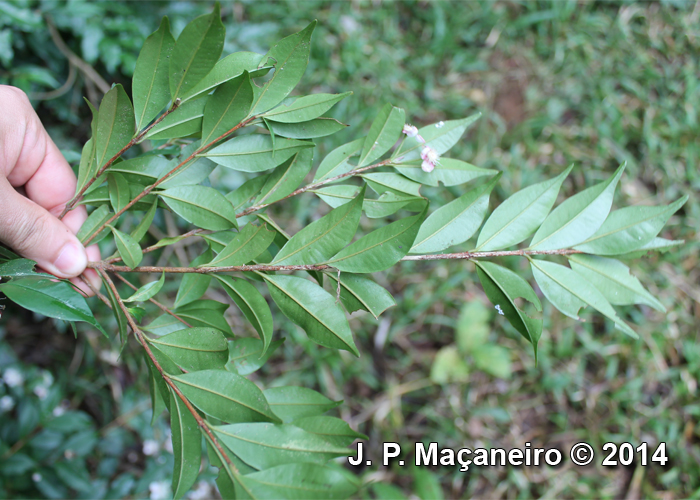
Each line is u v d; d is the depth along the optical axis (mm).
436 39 678
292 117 253
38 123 329
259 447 234
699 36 684
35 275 242
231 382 239
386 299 245
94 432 481
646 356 595
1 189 272
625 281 250
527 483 567
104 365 556
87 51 437
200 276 277
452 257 250
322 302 241
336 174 267
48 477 455
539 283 249
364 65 655
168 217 524
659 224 247
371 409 593
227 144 257
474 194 254
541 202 255
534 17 684
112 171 258
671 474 560
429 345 622
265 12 636
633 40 693
